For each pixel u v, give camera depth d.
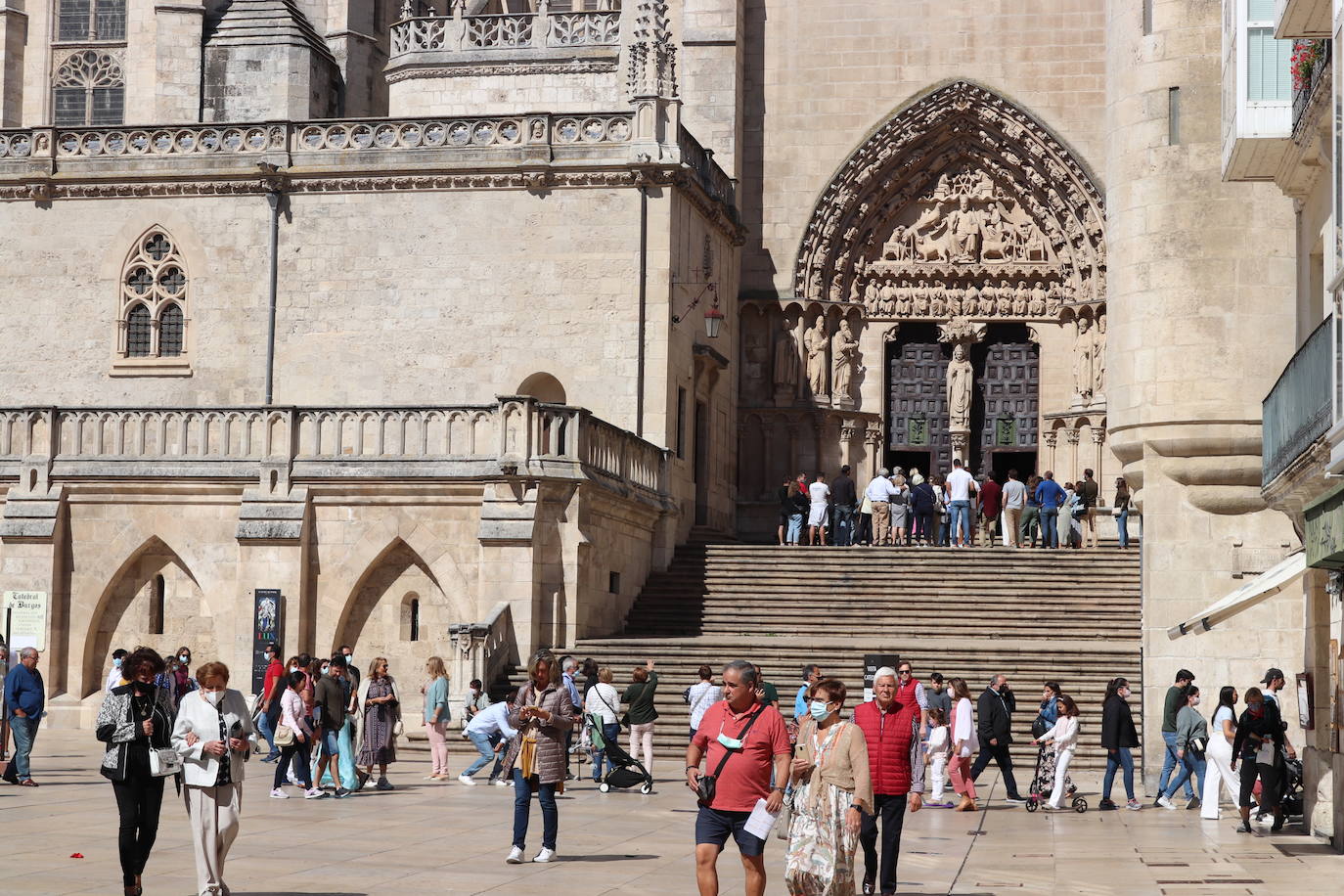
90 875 17.33
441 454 38.00
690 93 51.00
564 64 51.16
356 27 56.06
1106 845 21.77
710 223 48.06
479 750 29.69
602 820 23.98
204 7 54.16
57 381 46.06
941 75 51.69
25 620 39.03
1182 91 30.66
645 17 44.19
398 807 25.23
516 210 44.25
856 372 52.94
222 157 45.41
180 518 39.12
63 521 39.38
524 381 44.03
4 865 18.00
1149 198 30.98
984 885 18.05
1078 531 46.59
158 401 45.56
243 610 38.09
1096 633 38.38
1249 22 24.31
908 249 52.97
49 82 57.09
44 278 46.25
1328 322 20.61
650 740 28.17
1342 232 19.41
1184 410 30.31
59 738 37.34
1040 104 51.19
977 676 35.81
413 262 44.66
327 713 26.66
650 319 43.53
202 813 15.28
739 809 14.07
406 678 38.16
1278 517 30.25
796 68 52.38
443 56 51.94
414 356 44.50
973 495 46.94
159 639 39.38
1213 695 30.14
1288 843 22.03
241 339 45.28
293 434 38.66
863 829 17.22
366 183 44.75
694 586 42.09
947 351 53.38
